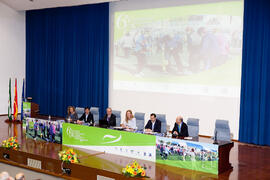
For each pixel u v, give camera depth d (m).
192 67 10.53
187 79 10.65
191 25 10.49
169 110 11.07
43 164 6.82
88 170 6.22
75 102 13.33
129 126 8.23
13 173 6.72
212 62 10.16
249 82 9.45
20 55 14.70
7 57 14.16
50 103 14.14
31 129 8.86
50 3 12.68
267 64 9.21
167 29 10.98
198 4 10.34
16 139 8.15
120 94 12.22
